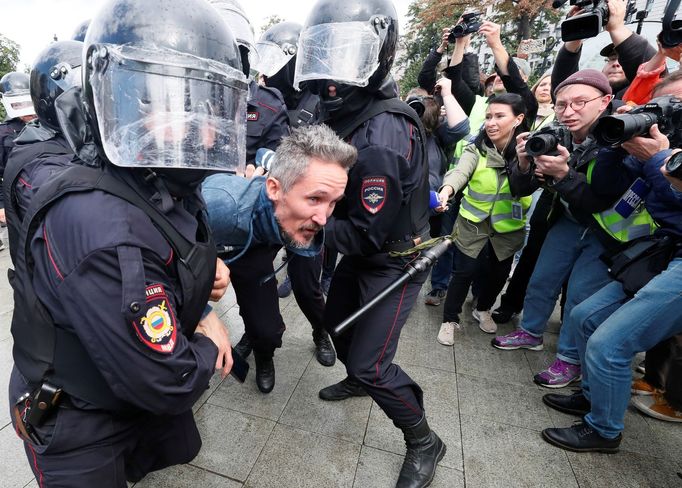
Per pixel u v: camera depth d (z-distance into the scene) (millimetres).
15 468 1591
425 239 1598
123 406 883
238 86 828
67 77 1391
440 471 1688
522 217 2504
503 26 15336
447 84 2879
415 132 1438
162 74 704
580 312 1878
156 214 770
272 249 1691
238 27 2076
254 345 1958
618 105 1999
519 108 2344
